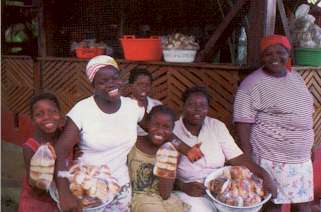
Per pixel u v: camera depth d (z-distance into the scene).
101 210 2.47
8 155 5.08
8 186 4.23
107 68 2.48
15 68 5.35
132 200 2.68
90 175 2.46
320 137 4.06
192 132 2.89
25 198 2.43
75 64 4.70
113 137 2.50
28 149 2.36
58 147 2.41
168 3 4.82
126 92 3.83
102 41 5.14
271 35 3.20
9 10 5.39
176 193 2.85
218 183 2.79
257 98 3.06
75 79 4.71
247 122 3.09
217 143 2.90
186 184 2.84
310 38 3.74
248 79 3.12
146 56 4.03
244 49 4.14
